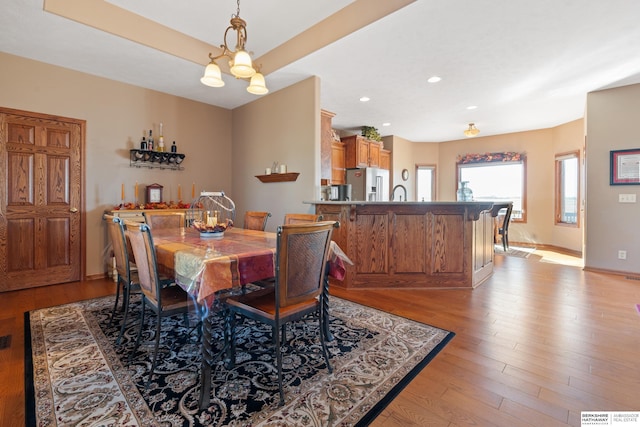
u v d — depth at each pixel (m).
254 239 2.30
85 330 2.34
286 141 4.27
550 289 3.46
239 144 5.07
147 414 1.43
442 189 8.17
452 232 3.50
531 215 6.89
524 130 6.92
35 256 3.47
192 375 1.76
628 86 4.09
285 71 3.73
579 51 3.21
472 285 3.51
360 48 3.15
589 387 1.63
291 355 1.99
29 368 1.81
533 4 2.44
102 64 3.52
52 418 1.39
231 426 1.36
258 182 4.74
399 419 1.40
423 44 3.08
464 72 3.74
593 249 4.37
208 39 3.50
